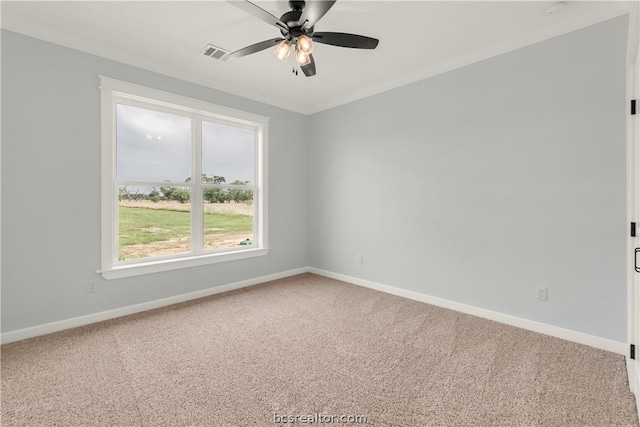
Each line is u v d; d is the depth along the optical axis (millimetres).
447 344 2293
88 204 2646
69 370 1925
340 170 4102
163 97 3051
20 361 2025
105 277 2742
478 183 2822
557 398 1663
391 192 3523
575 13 2178
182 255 3348
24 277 2361
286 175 4293
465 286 2936
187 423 1478
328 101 4133
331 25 2334
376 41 2062
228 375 1882
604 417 1518
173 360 2055
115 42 2607
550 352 2160
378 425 1470
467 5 2090
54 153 2473
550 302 2439
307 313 2926
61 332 2477
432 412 1561
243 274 3828
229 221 3799
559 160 2373
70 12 2182
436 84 3090
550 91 2400
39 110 2398
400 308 3061
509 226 2643
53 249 2484
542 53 2430
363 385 1788
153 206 3146
